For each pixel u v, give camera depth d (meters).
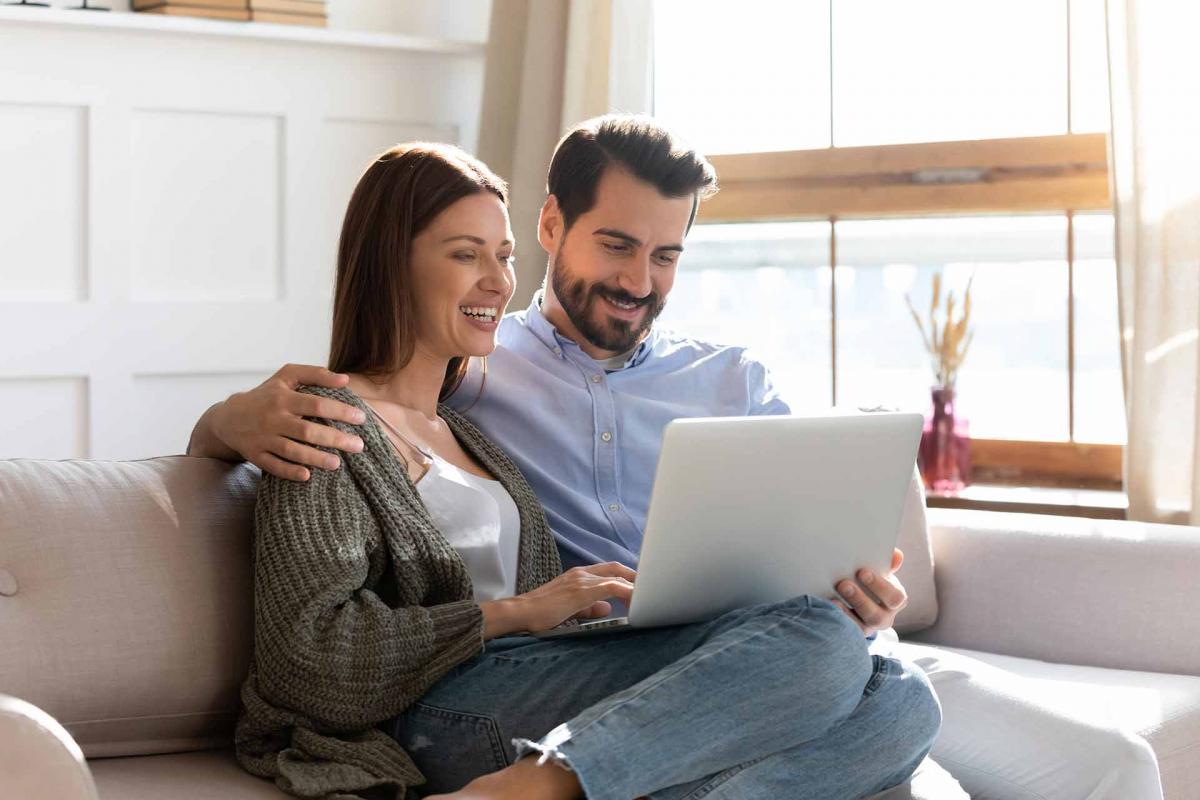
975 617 2.35
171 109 3.16
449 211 1.85
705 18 3.48
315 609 1.54
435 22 3.54
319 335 3.37
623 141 2.07
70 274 3.07
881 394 3.30
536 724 1.60
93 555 1.60
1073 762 1.79
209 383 3.24
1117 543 2.26
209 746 1.67
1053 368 3.13
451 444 1.93
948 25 3.21
